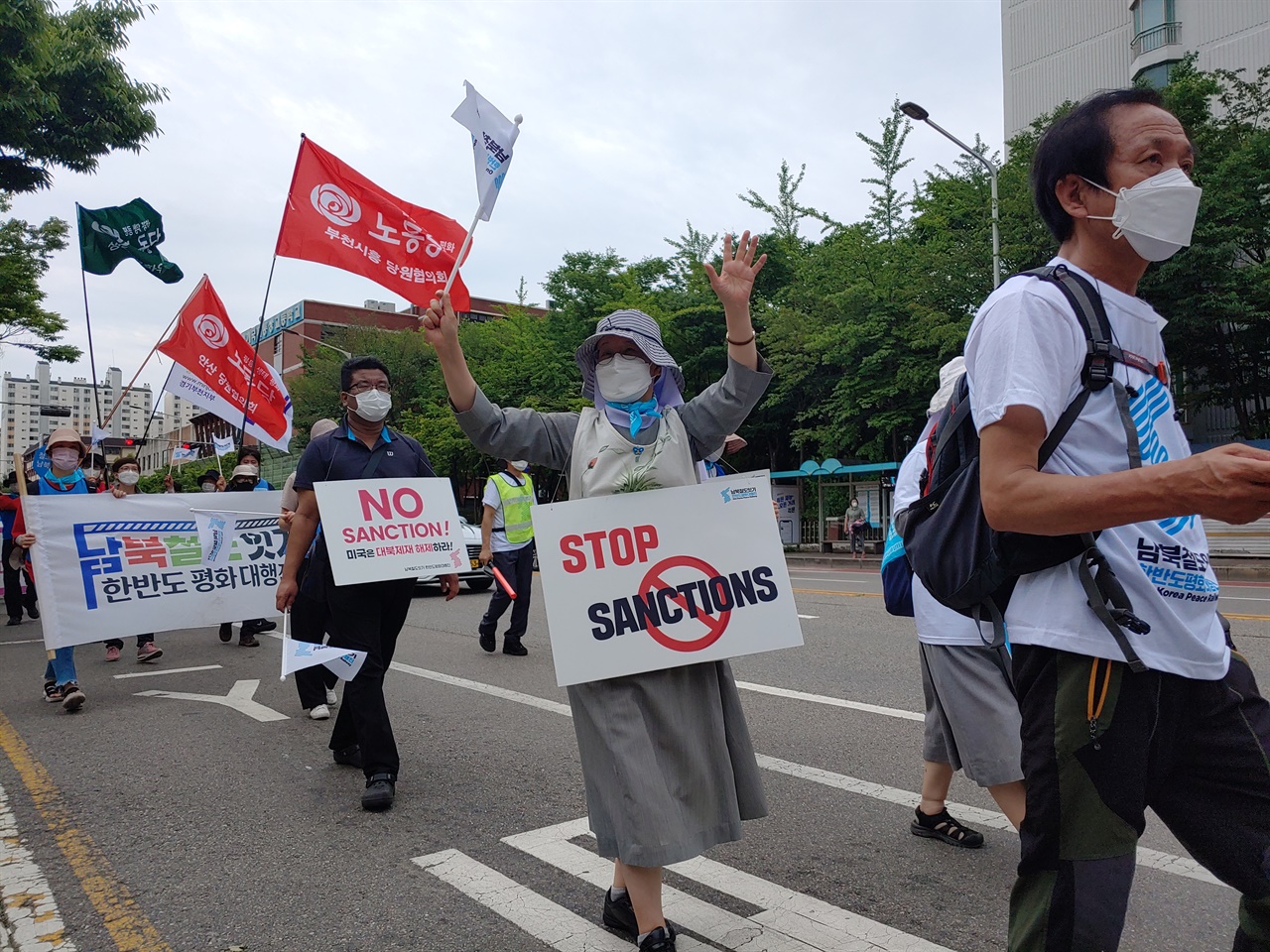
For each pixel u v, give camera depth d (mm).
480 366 33000
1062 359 1557
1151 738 1546
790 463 28516
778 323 23141
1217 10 25609
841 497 24359
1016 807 3031
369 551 4188
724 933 2738
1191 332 19062
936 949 2623
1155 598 1555
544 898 3045
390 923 2885
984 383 1566
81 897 3115
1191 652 1562
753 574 2701
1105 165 1635
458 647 8336
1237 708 1617
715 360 26328
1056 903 1548
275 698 6336
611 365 2713
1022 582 1632
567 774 4445
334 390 39938
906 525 1837
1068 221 1729
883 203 24188
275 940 2785
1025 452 1497
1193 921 2793
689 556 2654
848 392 21922
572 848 3488
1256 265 17828
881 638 8141
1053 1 29625
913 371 20422
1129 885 1547
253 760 4789
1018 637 1610
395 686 6559
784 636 2688
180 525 6648
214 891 3154
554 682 6621
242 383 9023
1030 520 1434
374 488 4320
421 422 32938
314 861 3402
